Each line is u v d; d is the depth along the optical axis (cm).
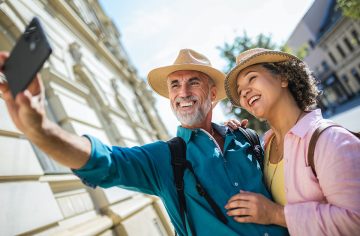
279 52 194
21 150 264
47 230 250
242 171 205
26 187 247
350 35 3127
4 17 369
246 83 203
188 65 238
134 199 485
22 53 109
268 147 216
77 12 772
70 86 470
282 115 194
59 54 501
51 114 395
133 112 918
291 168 174
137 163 185
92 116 497
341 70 3575
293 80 196
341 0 920
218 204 186
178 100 237
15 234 213
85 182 157
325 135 160
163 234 503
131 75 1217
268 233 180
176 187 190
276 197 196
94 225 316
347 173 147
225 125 251
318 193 163
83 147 151
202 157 199
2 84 118
